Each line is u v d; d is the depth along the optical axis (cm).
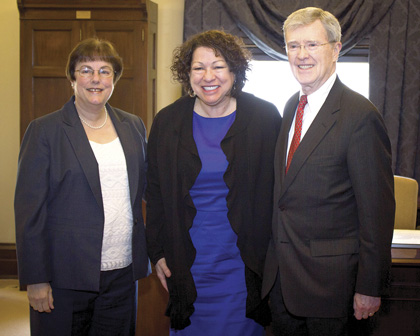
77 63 201
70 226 196
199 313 207
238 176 200
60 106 398
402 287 233
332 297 184
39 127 197
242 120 203
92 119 207
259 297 204
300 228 187
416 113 423
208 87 195
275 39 422
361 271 180
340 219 184
